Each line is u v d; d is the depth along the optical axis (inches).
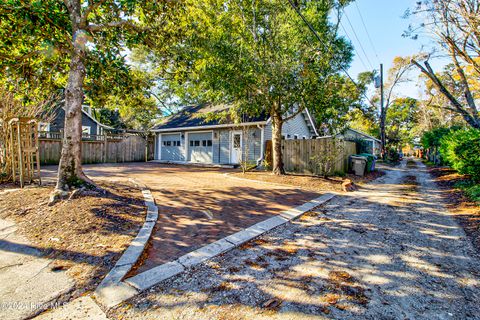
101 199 198.8
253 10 358.0
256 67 344.2
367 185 383.2
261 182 367.6
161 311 87.7
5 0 179.6
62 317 84.0
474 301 95.3
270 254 136.9
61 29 221.9
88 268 114.6
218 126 609.3
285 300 95.0
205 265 122.7
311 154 459.2
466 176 400.8
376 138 1269.7
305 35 362.3
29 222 161.8
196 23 336.2
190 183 343.6
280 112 413.4
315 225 188.4
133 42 269.1
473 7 270.4
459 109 380.2
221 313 87.0
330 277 112.6
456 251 141.4
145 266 118.7
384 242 154.7
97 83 278.7
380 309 90.1
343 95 402.9
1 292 96.8
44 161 562.6
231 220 192.5
